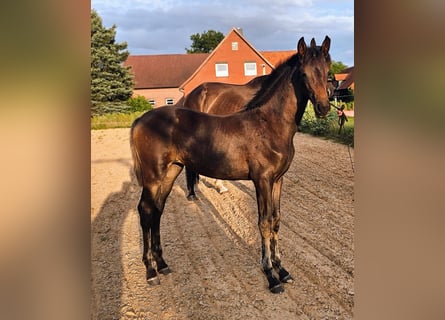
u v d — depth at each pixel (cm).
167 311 257
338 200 505
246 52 2298
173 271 318
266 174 279
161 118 300
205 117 298
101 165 806
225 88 516
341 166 705
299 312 253
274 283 280
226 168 287
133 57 2650
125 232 409
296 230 400
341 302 263
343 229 400
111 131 1423
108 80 2000
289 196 530
